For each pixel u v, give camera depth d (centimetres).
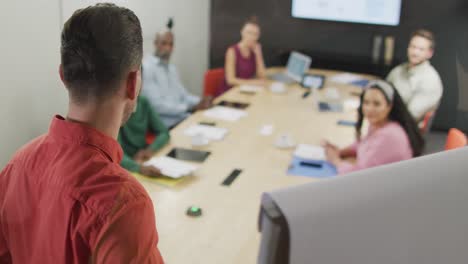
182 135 308
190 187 235
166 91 418
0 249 102
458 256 44
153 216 90
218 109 366
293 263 38
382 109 261
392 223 41
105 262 84
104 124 91
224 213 211
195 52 582
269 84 457
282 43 586
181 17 539
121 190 85
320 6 563
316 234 38
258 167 263
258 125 335
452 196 43
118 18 88
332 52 576
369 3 548
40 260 93
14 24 284
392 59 558
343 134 326
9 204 96
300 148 293
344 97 420
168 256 177
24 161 95
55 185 88
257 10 580
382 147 259
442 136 548
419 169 43
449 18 531
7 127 290
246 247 185
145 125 321
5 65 282
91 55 86
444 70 546
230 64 465
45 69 314
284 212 37
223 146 292
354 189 40
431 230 42
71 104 91
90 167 88
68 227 86
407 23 545
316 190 39
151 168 240
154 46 448
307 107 385
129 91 92
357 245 40
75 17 88
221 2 582
